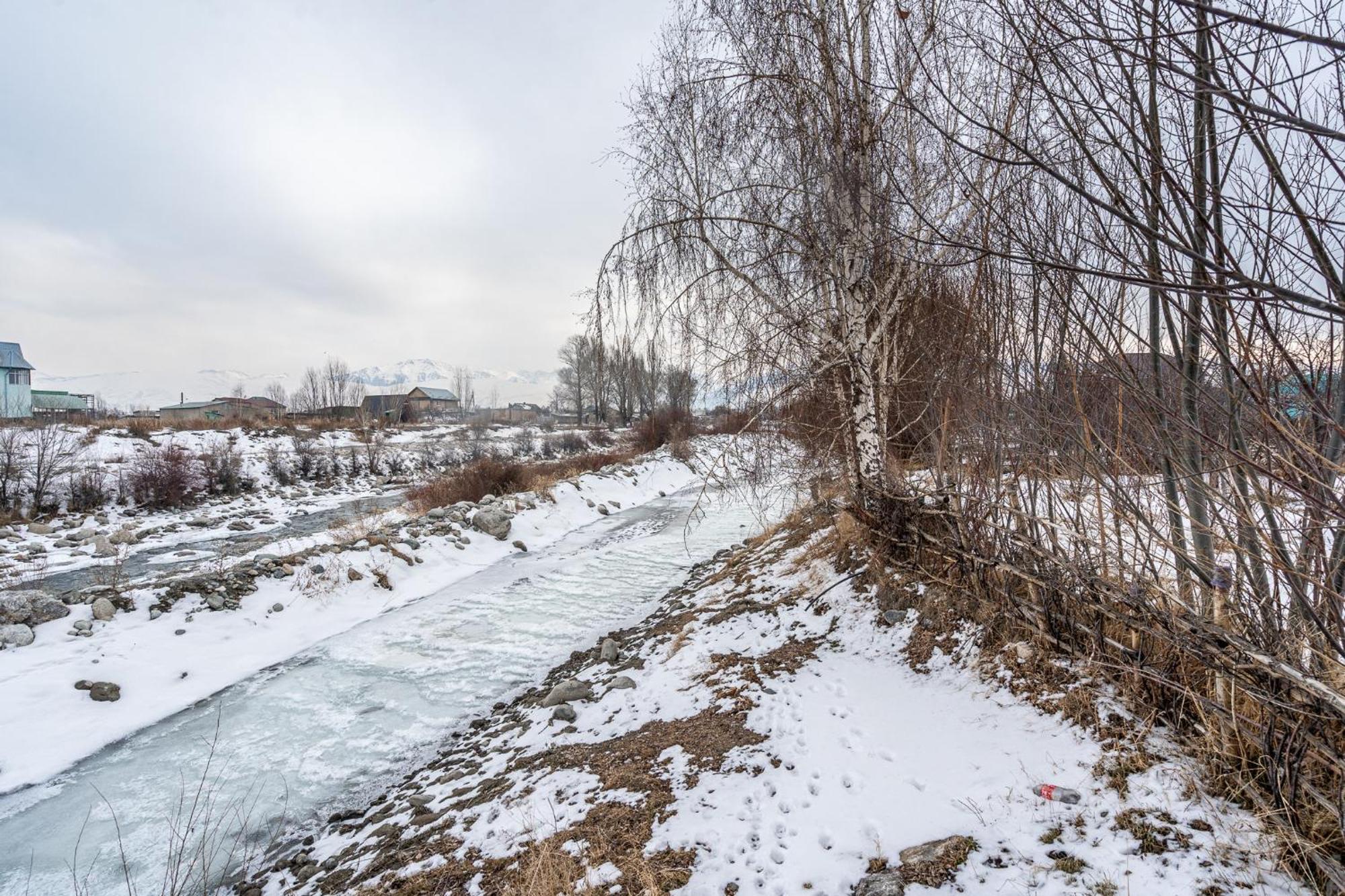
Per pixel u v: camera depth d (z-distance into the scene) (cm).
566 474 1961
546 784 394
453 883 314
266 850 422
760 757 366
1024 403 370
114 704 623
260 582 909
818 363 599
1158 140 179
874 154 517
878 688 421
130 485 1691
